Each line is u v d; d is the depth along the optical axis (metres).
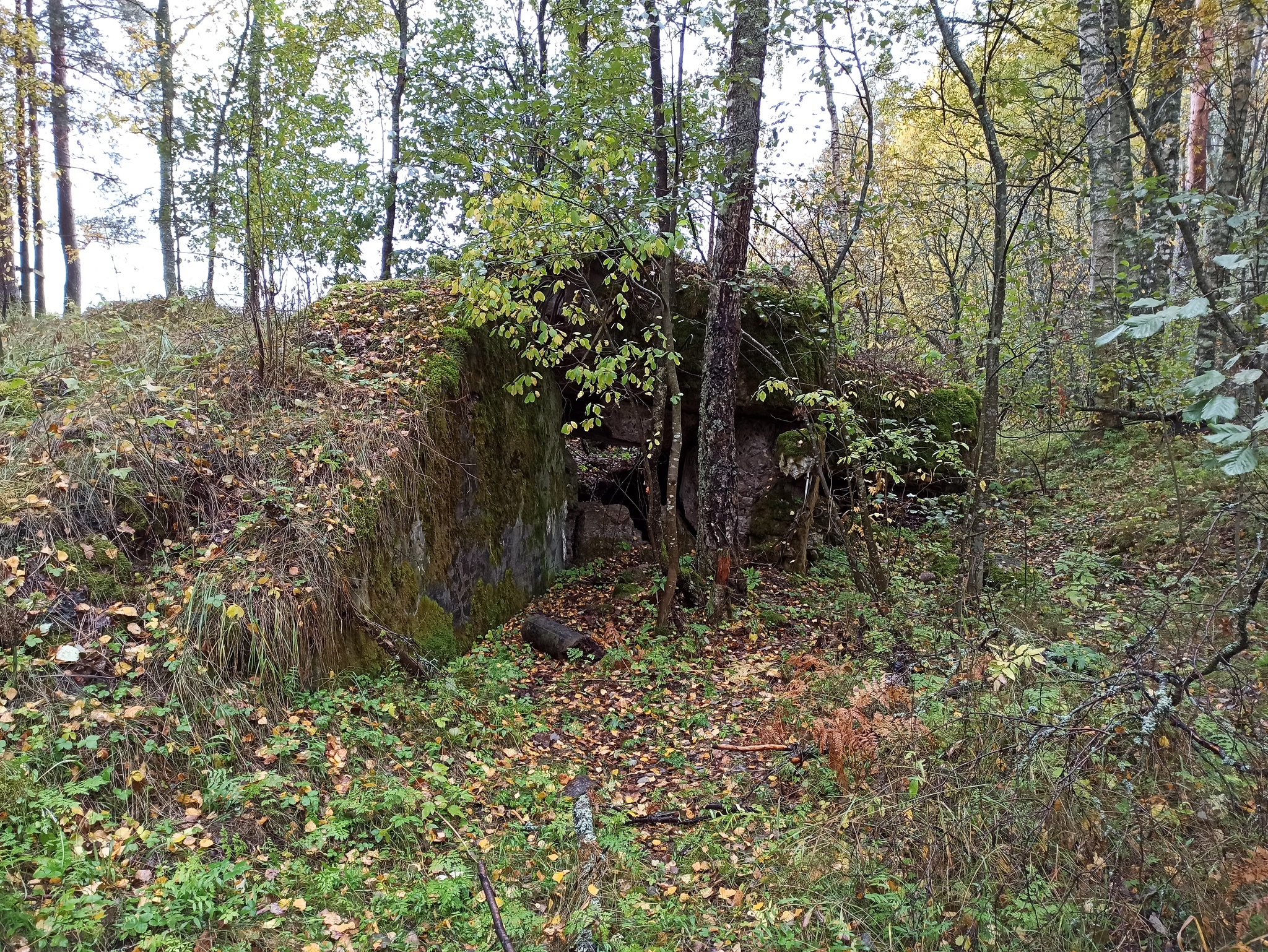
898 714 3.69
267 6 5.89
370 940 2.88
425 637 5.39
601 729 5.09
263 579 4.22
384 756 4.04
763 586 7.67
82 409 4.66
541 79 9.43
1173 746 3.18
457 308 6.52
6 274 12.10
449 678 5.00
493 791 4.11
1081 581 6.44
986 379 6.45
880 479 7.11
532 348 6.05
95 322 7.07
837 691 4.92
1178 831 2.89
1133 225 9.18
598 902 3.21
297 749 3.78
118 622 3.87
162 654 3.78
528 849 3.67
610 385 6.26
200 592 4.05
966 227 9.86
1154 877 2.73
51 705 3.38
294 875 3.13
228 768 3.57
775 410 8.68
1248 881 2.45
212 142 8.26
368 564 4.88
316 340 6.42
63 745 3.21
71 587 3.84
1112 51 5.88
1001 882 2.80
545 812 4.00
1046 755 3.30
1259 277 5.50
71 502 4.12
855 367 8.98
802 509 8.02
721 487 7.10
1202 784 3.04
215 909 2.82
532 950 2.93
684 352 8.23
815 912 3.08
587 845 3.64
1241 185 7.12
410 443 5.53
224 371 5.66
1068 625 5.52
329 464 5.05
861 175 7.13
